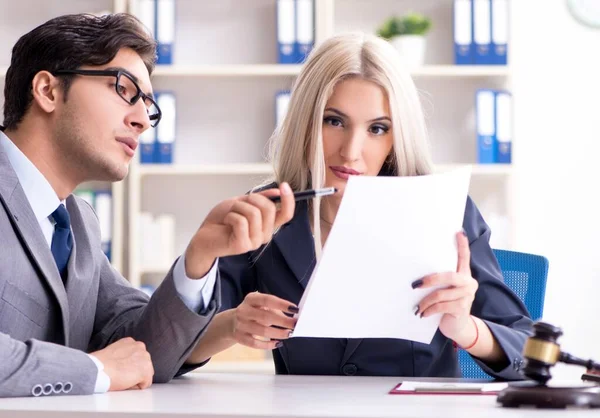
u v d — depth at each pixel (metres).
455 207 1.39
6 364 1.29
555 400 1.15
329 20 3.85
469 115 4.02
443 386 1.41
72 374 1.34
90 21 1.66
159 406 1.16
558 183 4.08
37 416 1.11
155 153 3.87
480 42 3.86
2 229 1.51
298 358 1.86
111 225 3.82
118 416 1.10
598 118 4.09
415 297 1.44
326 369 1.86
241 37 4.07
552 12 4.11
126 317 1.79
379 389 1.43
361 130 1.79
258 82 4.07
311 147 1.83
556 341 1.23
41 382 1.31
